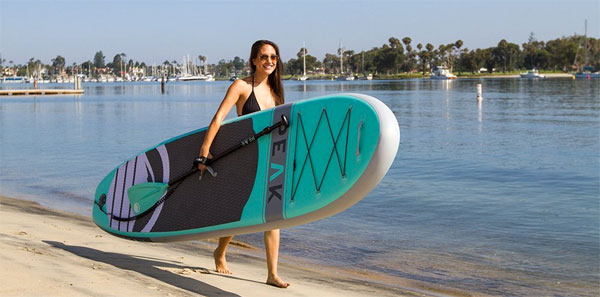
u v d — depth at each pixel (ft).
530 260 22.41
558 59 559.38
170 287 14.28
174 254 20.25
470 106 141.08
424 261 22.15
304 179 13.82
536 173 44.39
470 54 581.53
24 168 48.19
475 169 46.78
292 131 14.25
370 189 13.07
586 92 210.18
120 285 13.79
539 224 28.37
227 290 14.84
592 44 516.32
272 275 15.88
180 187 16.24
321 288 16.90
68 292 12.81
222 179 15.30
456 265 21.66
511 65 607.37
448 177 42.91
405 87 317.22
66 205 33.17
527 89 247.29
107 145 65.72
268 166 14.52
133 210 17.20
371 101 13.07
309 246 24.04
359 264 21.61
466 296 18.04
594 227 27.63
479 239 25.58
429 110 128.36
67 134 79.82
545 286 19.27
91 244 20.47
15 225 23.48
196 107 156.56
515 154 56.08
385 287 18.20
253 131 14.83
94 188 39.01
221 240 16.87
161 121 105.40
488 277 20.20
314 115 13.93
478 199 34.58
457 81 445.78
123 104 175.42
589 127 84.02
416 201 33.88
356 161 12.89
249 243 23.82
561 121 94.89
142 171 17.19
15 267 14.39
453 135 75.46
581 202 33.60
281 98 15.83
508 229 27.45
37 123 100.37
